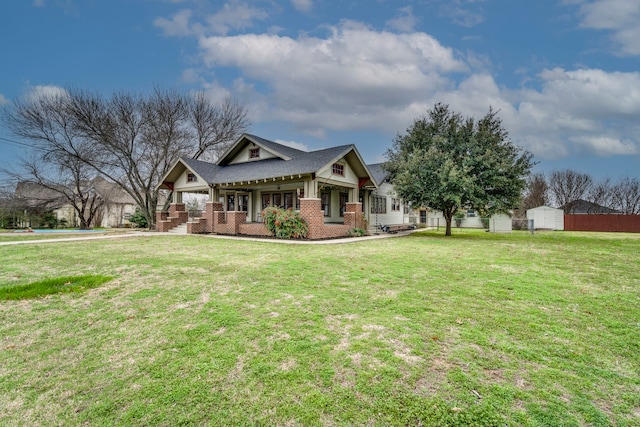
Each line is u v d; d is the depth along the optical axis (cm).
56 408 211
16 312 393
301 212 1402
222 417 202
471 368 258
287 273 615
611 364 265
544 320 363
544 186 3653
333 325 349
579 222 2386
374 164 2547
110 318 373
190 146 2438
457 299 444
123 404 215
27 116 1966
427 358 275
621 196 3566
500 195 1534
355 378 243
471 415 202
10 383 240
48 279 558
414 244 1184
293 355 280
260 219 1923
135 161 2291
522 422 195
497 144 1516
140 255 855
